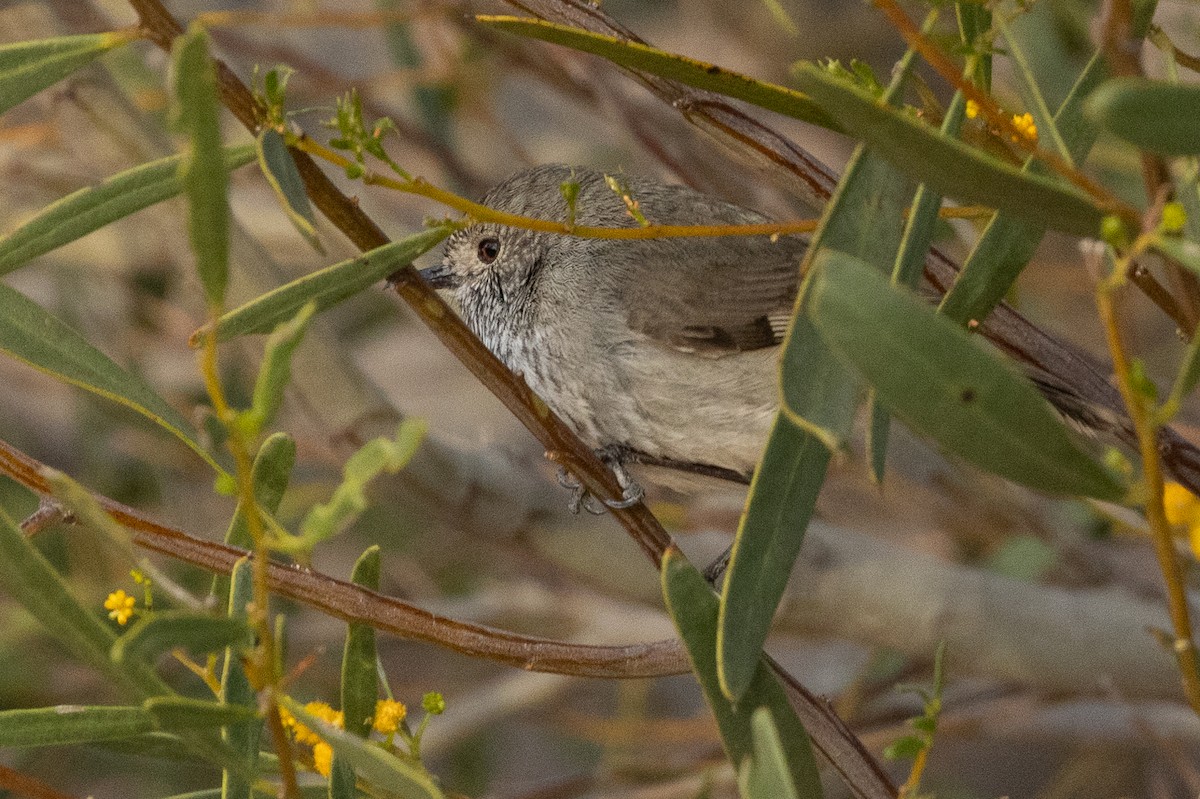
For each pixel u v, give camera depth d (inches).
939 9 202.4
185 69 173.3
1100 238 195.6
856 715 449.1
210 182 176.2
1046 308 507.5
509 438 536.7
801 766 215.2
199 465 483.5
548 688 464.8
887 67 579.5
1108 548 470.6
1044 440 177.3
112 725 220.4
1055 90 328.5
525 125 609.9
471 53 484.7
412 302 244.2
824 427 187.9
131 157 454.9
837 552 416.2
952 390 172.7
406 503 416.5
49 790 213.8
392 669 510.9
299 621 487.2
